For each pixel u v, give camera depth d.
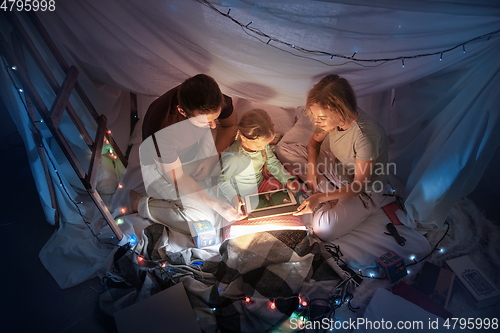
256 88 2.21
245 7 1.66
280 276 1.88
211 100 1.66
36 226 2.32
